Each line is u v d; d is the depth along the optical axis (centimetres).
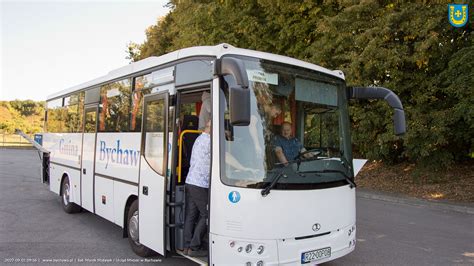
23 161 2528
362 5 1123
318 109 502
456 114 1091
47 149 1135
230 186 423
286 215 428
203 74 474
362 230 822
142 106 605
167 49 2250
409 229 834
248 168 425
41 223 838
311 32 1371
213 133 441
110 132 717
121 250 649
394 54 1105
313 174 459
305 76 498
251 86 449
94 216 912
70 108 954
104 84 766
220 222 425
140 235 577
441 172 1458
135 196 623
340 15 1199
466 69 1046
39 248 656
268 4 1359
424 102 1226
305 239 442
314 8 1304
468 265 602
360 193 1302
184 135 543
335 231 475
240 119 370
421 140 1216
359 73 1170
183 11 1778
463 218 955
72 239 716
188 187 488
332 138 509
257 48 1461
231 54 454
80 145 859
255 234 414
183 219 517
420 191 1281
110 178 702
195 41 1574
